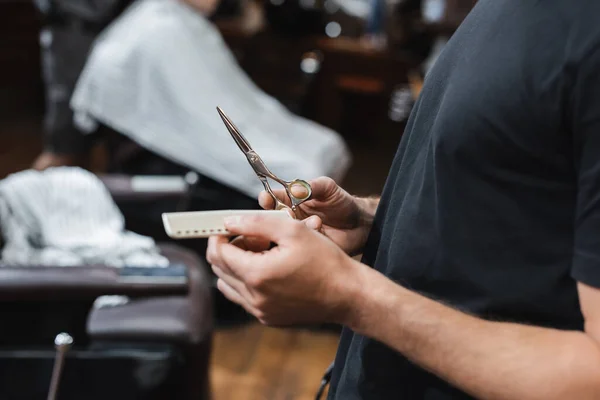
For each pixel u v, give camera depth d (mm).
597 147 607
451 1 4176
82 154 3770
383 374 791
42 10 3543
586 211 620
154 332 1709
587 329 633
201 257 2486
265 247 745
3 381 1652
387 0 4512
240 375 2412
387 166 4707
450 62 761
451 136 681
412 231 749
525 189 666
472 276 707
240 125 2631
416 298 671
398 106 4625
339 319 687
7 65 5211
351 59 4578
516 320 708
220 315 2670
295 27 4324
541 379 620
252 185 2545
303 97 3826
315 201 892
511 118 646
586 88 607
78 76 3547
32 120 4969
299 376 2436
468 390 660
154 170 2590
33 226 1903
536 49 636
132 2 3541
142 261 1924
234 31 4273
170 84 2549
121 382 1686
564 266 677
